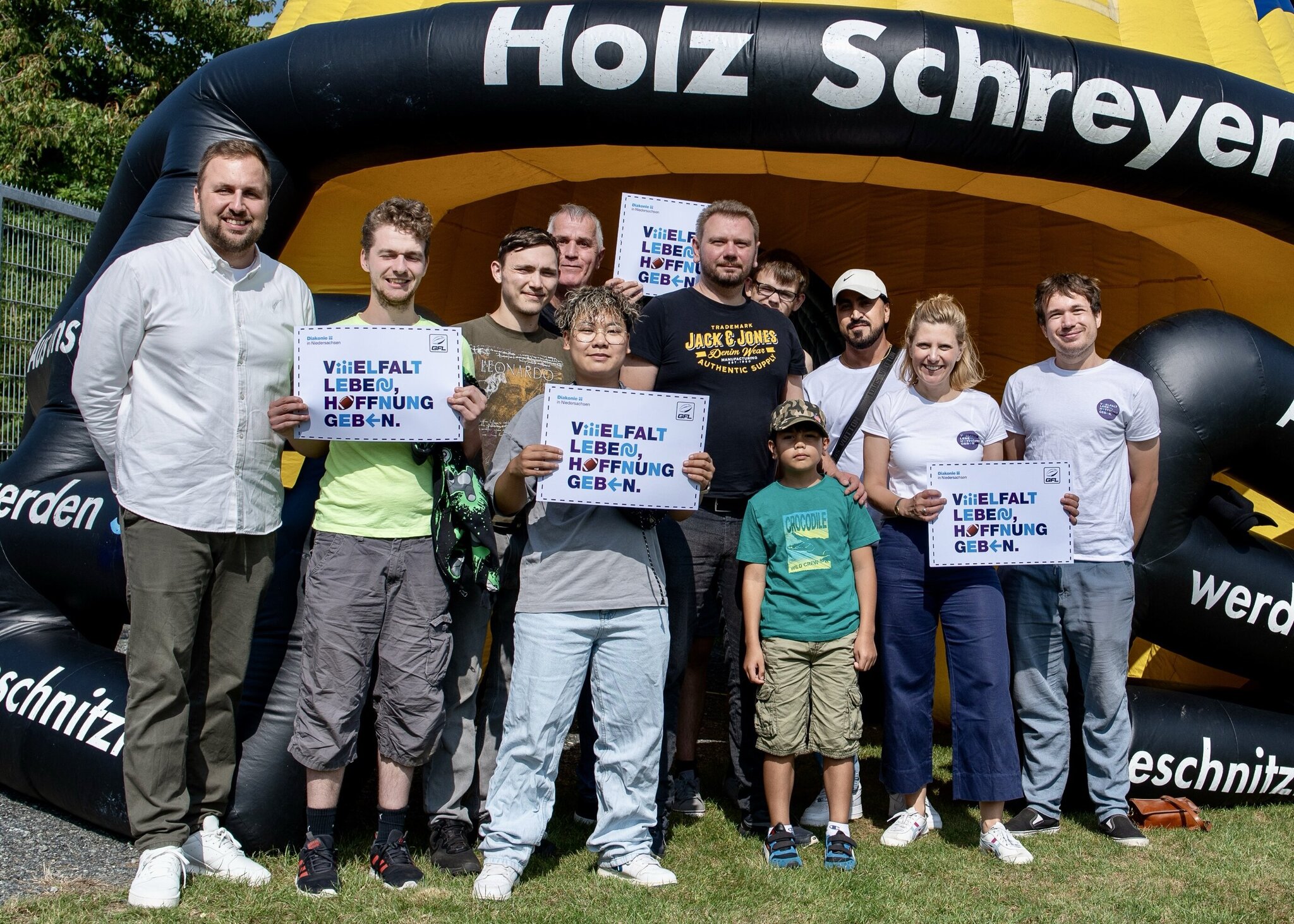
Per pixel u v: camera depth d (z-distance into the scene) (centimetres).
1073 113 447
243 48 480
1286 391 455
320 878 319
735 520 393
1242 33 566
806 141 453
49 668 390
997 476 384
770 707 366
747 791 397
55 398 459
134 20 1769
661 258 475
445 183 529
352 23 460
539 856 359
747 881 339
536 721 329
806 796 444
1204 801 443
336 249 532
